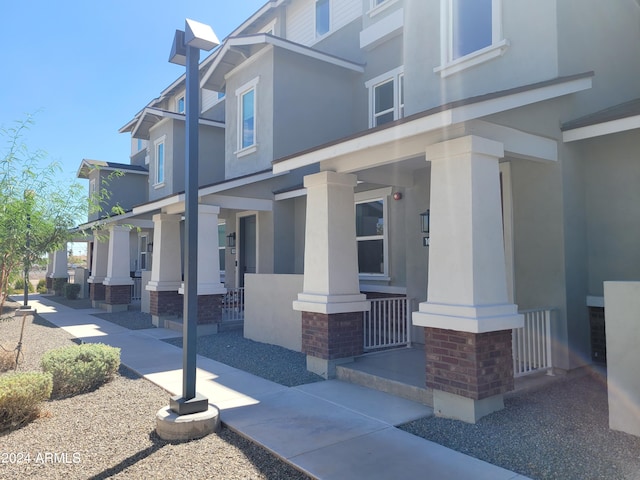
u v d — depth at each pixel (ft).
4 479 13.04
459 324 16.80
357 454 14.42
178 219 42.96
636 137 21.90
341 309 23.49
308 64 42.27
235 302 40.83
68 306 61.31
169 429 15.78
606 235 22.63
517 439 15.20
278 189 40.04
